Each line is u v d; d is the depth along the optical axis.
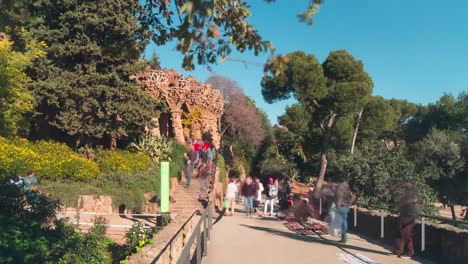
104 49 6.15
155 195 20.09
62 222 12.64
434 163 24.11
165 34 6.20
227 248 11.19
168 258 8.09
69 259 10.55
